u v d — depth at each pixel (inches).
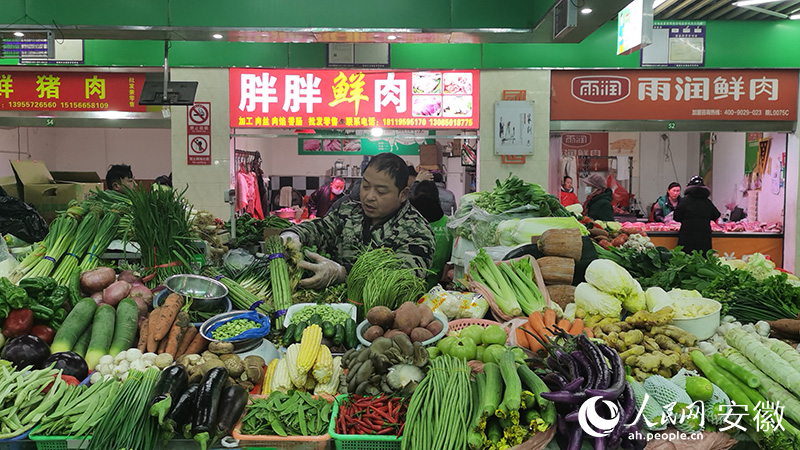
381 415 86.2
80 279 123.7
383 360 91.1
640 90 285.7
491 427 80.7
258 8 201.3
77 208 141.9
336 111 283.9
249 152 319.3
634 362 99.0
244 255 154.8
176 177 285.4
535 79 285.3
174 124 283.9
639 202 451.2
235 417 86.5
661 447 85.0
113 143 409.4
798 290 126.7
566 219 152.2
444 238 186.5
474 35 209.6
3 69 282.4
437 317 118.5
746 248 296.4
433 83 284.0
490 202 166.4
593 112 286.7
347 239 169.9
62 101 284.5
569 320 119.0
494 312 126.1
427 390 86.4
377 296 126.0
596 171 451.5
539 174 288.8
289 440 84.3
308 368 97.7
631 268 157.3
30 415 86.1
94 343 105.9
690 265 143.2
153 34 209.3
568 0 177.9
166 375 89.4
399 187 167.3
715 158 413.4
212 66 281.9
